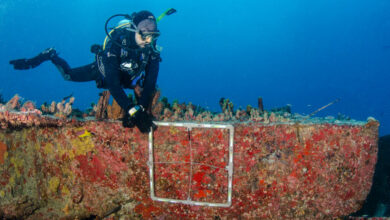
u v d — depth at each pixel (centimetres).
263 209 221
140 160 222
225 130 208
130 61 203
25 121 222
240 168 213
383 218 252
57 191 241
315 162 215
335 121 230
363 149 222
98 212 236
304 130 211
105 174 230
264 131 209
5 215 243
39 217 247
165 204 229
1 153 244
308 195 221
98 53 219
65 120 221
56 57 284
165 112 231
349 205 232
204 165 216
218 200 221
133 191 230
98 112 226
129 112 184
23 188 248
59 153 235
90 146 227
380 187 320
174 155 218
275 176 215
